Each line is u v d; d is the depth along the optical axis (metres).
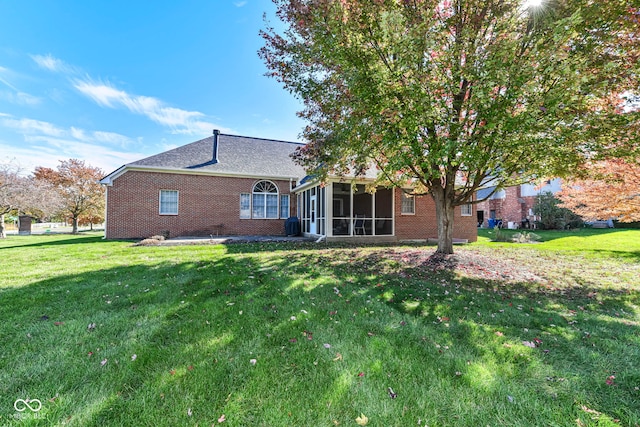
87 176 21.19
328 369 2.24
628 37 4.54
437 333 2.95
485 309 3.77
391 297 4.15
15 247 9.68
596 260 7.57
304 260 6.95
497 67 4.51
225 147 16.80
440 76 5.18
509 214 24.81
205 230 14.50
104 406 1.81
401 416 1.76
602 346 2.71
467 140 5.28
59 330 2.89
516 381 2.13
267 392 1.96
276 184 15.95
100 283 4.68
